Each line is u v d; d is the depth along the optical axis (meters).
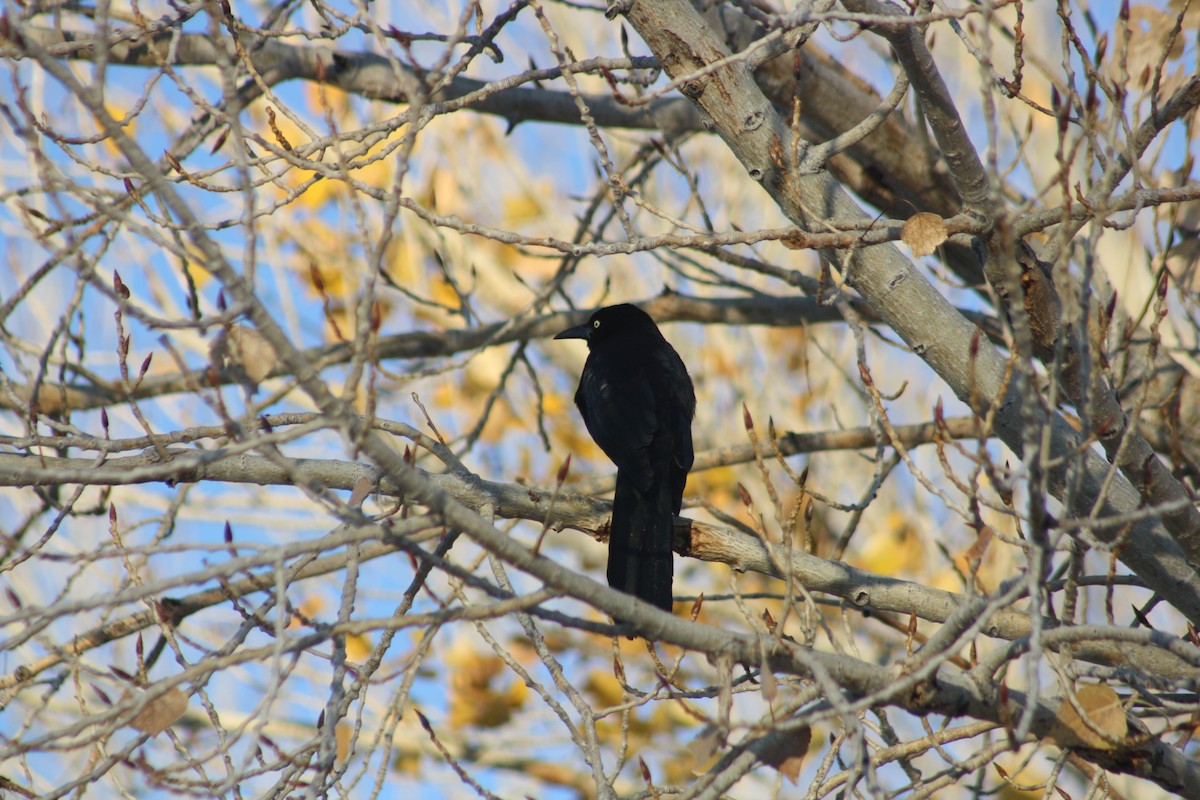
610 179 8.04
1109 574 7.65
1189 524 8.70
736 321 15.83
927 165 14.46
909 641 7.77
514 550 6.00
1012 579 6.79
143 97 8.64
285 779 7.25
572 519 10.36
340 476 9.44
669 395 12.15
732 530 10.27
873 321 15.76
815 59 13.83
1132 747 7.44
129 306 5.33
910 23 7.29
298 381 5.63
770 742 6.68
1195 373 14.79
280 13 12.21
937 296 9.55
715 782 6.66
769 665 6.54
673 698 7.56
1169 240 8.79
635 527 10.22
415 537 6.78
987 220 8.11
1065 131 6.41
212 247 5.34
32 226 8.10
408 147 5.73
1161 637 6.48
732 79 9.29
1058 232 8.31
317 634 5.97
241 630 7.45
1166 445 12.80
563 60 7.96
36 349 14.71
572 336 13.71
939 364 9.52
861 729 6.31
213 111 8.48
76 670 7.81
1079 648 9.48
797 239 7.98
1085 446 6.46
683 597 10.05
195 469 9.02
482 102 15.04
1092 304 12.67
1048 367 9.15
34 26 12.67
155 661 9.79
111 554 5.66
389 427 9.52
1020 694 7.21
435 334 15.91
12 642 5.97
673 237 7.92
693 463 12.88
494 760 19.25
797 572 9.66
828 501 9.65
